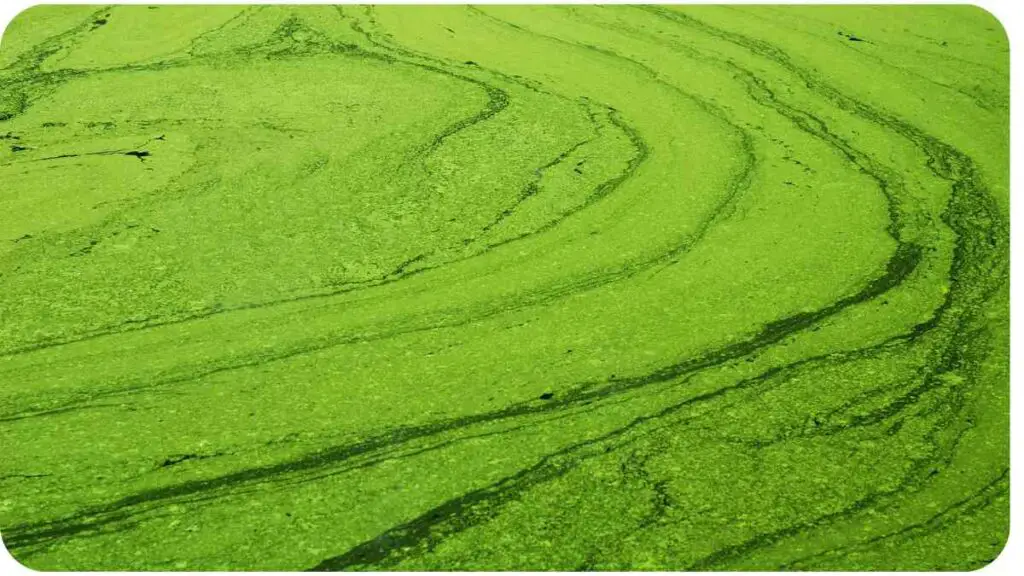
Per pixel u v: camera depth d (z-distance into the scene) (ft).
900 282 6.81
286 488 5.58
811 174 7.77
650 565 5.20
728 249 7.08
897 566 5.21
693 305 6.64
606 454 5.72
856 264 6.95
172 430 5.91
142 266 7.10
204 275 7.02
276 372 6.25
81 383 6.22
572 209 7.48
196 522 5.43
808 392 6.07
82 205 7.63
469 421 5.91
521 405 5.99
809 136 8.20
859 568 5.20
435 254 7.13
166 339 6.51
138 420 5.98
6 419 6.00
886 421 5.91
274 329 6.56
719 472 5.63
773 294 6.72
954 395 6.06
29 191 7.77
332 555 5.27
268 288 6.89
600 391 6.07
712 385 6.10
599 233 7.26
